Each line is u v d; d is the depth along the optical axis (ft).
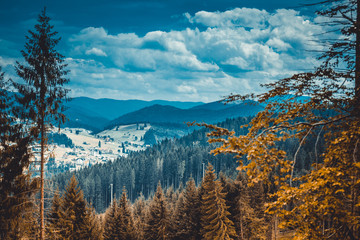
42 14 59.47
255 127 20.11
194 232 126.52
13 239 60.13
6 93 60.59
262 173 18.12
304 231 19.06
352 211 18.24
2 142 59.88
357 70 19.26
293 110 20.56
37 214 62.23
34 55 59.31
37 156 59.98
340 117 20.15
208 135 19.16
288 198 18.43
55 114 59.72
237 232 121.70
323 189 18.44
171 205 203.92
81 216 103.24
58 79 60.23
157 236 125.39
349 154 21.22
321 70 19.45
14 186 59.62
